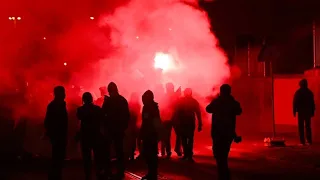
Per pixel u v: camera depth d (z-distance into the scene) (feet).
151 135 46.21
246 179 47.70
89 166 46.34
